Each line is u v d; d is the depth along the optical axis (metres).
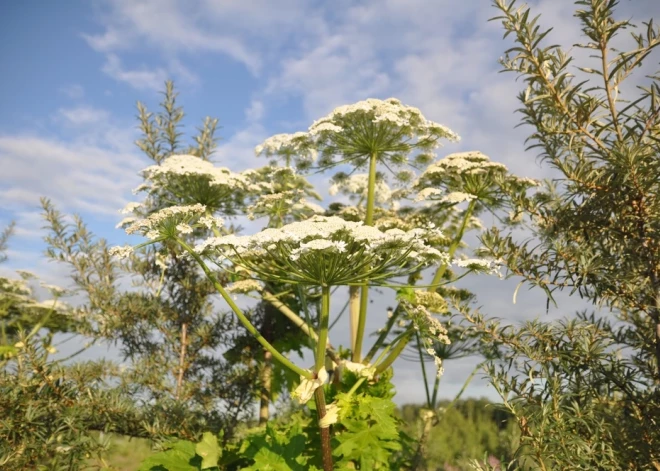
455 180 1.39
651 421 0.81
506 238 0.93
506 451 1.49
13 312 2.14
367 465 1.11
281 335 1.82
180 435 1.50
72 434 1.24
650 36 0.71
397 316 1.48
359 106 1.29
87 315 1.78
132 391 1.63
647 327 0.94
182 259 1.84
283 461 1.09
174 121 1.95
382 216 1.62
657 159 0.77
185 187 1.53
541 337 0.88
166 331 1.75
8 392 1.22
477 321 0.92
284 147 1.57
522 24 0.76
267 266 1.11
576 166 0.89
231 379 1.74
